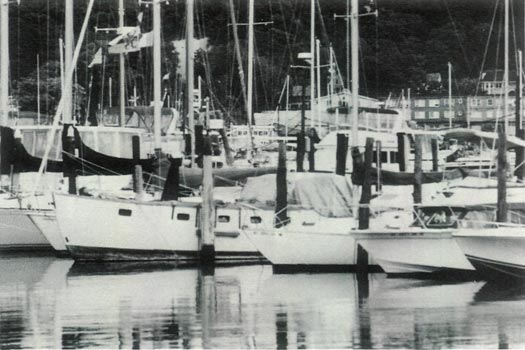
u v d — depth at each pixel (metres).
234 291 44.56
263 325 35.34
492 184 55.91
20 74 132.75
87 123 87.44
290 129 97.88
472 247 47.91
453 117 167.38
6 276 50.84
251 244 56.66
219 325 35.38
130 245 55.28
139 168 55.47
